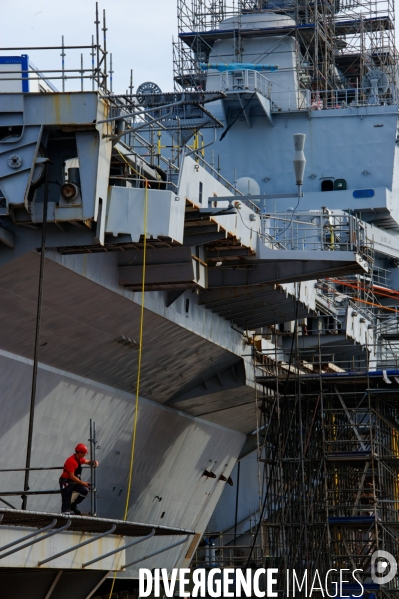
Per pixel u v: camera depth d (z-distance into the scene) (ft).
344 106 179.32
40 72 77.00
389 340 163.53
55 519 59.11
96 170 75.41
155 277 91.71
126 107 78.43
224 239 93.45
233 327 120.88
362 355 153.38
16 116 75.31
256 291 108.37
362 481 113.80
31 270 79.51
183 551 142.92
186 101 76.13
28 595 70.64
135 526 66.54
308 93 174.60
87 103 74.90
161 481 128.47
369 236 169.78
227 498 177.88
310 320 144.36
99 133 75.46
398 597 118.32
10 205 74.79
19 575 70.74
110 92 77.92
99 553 68.69
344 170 172.24
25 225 76.89
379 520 111.75
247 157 172.65
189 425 130.11
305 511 111.04
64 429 99.91
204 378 122.93
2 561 59.52
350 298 149.89
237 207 94.02
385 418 117.70
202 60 186.19
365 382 116.37
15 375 88.74
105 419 107.55
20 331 85.92
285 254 100.37
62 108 75.00
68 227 77.87
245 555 173.27
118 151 80.48
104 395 104.78
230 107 172.24
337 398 121.70
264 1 190.39
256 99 168.76
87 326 92.07
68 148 77.97
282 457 116.67
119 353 100.73
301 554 112.37
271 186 172.35
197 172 86.99
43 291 82.99
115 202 79.00
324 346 139.33
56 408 96.89
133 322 97.30
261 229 105.09
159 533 72.33
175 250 91.20
